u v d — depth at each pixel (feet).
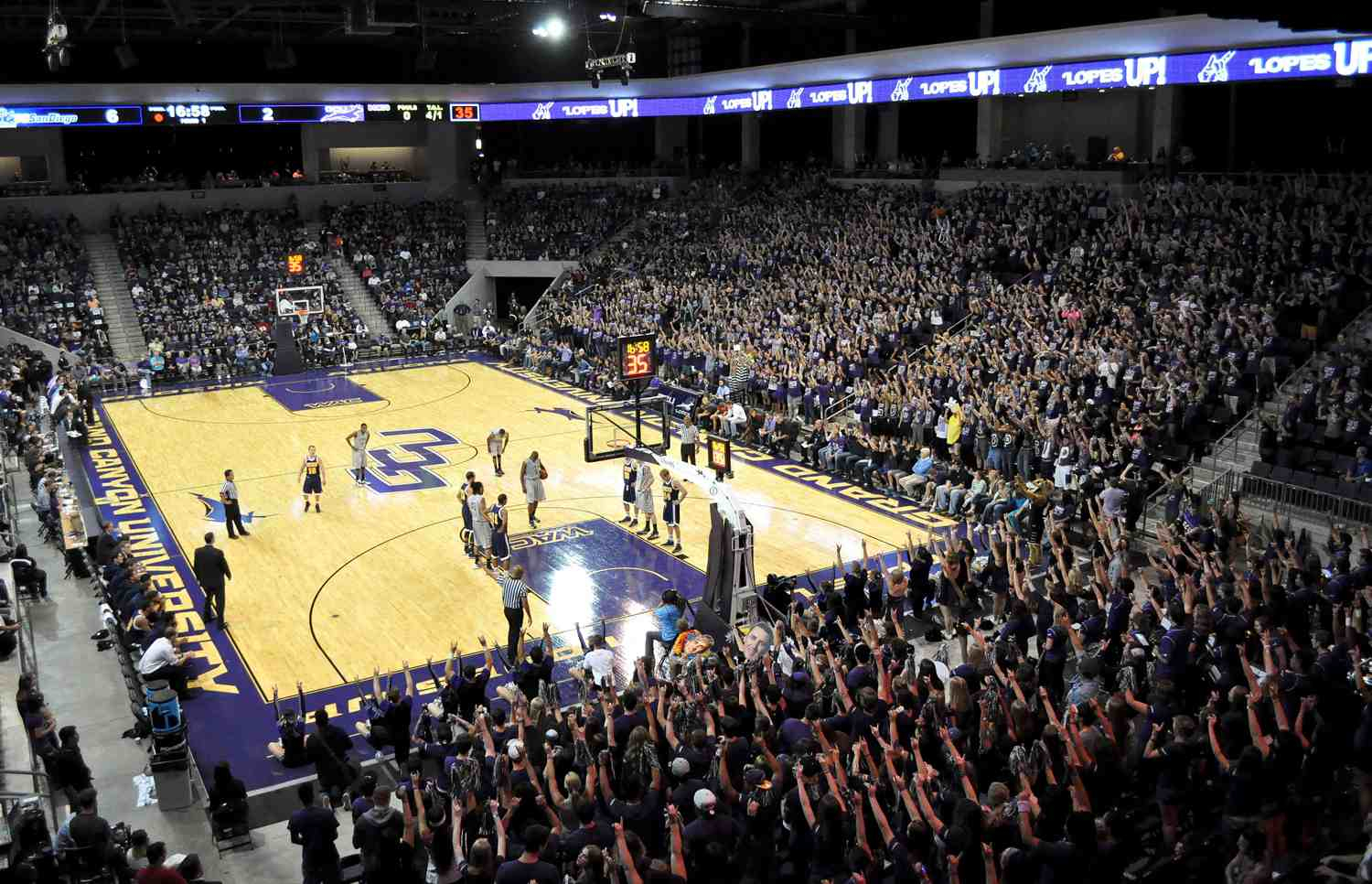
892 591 57.72
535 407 123.24
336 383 138.72
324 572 74.08
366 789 35.40
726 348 121.49
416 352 158.92
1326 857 32.42
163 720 44.29
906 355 109.91
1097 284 104.68
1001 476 82.38
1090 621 45.47
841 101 150.00
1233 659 41.06
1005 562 59.11
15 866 33.22
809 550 76.48
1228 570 52.95
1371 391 76.79
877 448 91.91
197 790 46.78
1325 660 37.63
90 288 153.38
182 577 73.67
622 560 75.15
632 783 33.17
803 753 34.06
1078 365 91.09
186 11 125.18
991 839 28.84
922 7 154.71
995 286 112.68
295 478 96.48
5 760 44.57
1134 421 81.10
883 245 133.18
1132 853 33.50
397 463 100.94
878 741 35.88
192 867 31.96
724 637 58.13
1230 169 133.08
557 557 75.97
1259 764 30.73
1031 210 125.39
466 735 38.34
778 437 101.96
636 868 28.96
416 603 68.64
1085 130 149.38
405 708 47.24
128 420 119.65
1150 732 35.53
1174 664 40.86
